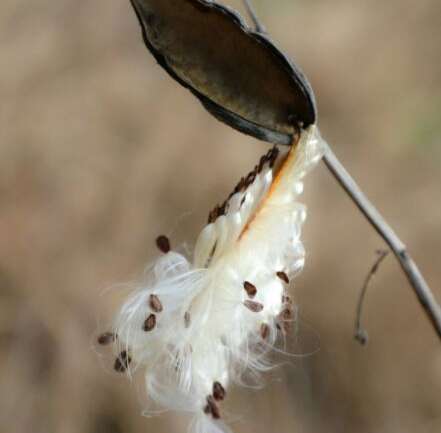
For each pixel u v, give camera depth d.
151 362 0.96
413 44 2.45
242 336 0.96
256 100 0.95
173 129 2.03
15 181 1.88
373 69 2.38
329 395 1.72
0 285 1.77
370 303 1.84
